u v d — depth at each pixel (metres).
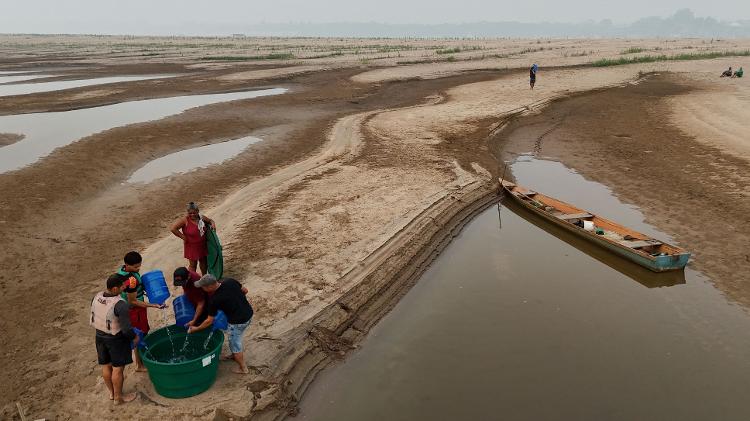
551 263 12.81
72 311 9.54
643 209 15.80
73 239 12.73
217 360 7.48
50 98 35.66
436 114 29.62
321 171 18.64
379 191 16.33
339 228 13.38
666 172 19.05
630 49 70.38
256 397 7.53
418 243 13.13
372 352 9.20
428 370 8.63
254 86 43.16
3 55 82.19
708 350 9.04
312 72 51.31
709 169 18.89
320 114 30.34
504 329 9.80
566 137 25.39
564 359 8.85
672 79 41.91
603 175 19.41
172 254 11.80
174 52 86.62
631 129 26.03
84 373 7.88
